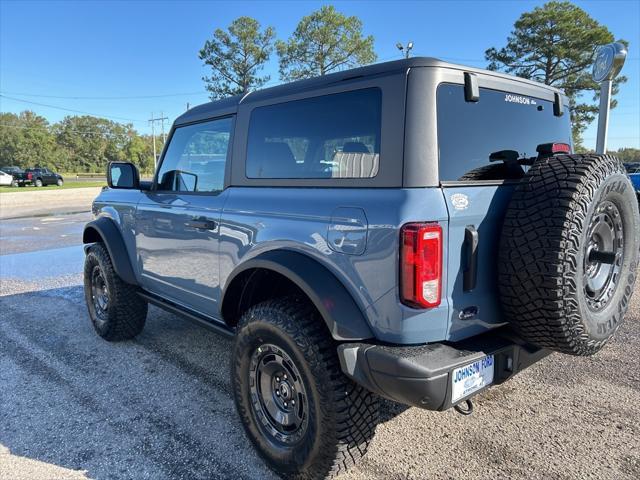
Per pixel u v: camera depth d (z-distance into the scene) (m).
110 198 4.16
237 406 2.54
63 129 105.88
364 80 2.07
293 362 2.17
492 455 2.50
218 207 2.79
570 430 2.72
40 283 6.58
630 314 4.75
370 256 1.91
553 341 1.97
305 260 2.16
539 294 1.88
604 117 5.62
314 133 2.30
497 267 2.01
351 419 2.05
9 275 7.08
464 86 2.09
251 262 2.41
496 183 2.09
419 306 1.81
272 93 2.60
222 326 2.96
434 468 2.40
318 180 2.24
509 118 2.41
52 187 36.78
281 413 2.35
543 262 1.85
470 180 2.09
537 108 2.65
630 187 2.18
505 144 2.37
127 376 3.54
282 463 2.28
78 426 2.84
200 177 3.11
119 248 3.89
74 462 2.49
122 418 2.94
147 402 3.14
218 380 3.47
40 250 9.28
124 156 111.12
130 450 2.60
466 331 2.00
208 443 2.67
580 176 1.89
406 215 1.81
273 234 2.35
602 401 3.04
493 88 2.31
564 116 2.93
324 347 2.07
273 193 2.47
